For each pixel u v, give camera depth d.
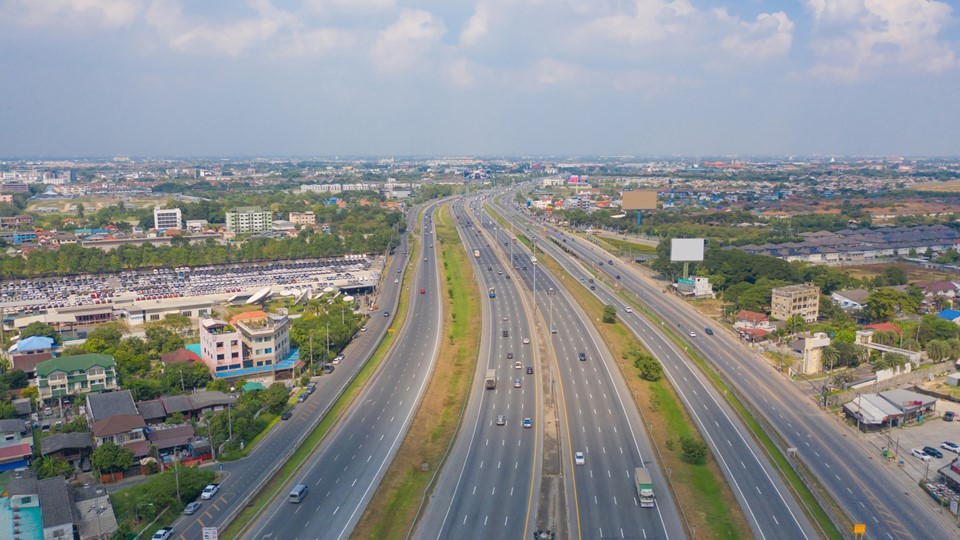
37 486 140.12
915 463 164.25
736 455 165.75
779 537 130.50
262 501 144.50
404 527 134.88
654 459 163.62
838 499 146.12
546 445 171.75
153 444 168.50
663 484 151.25
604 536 130.88
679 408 195.12
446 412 194.75
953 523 137.38
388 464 162.25
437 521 136.88
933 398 198.12
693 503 143.00
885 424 186.00
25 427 173.62
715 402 199.25
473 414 192.62
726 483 151.75
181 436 173.00
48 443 164.25
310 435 179.12
